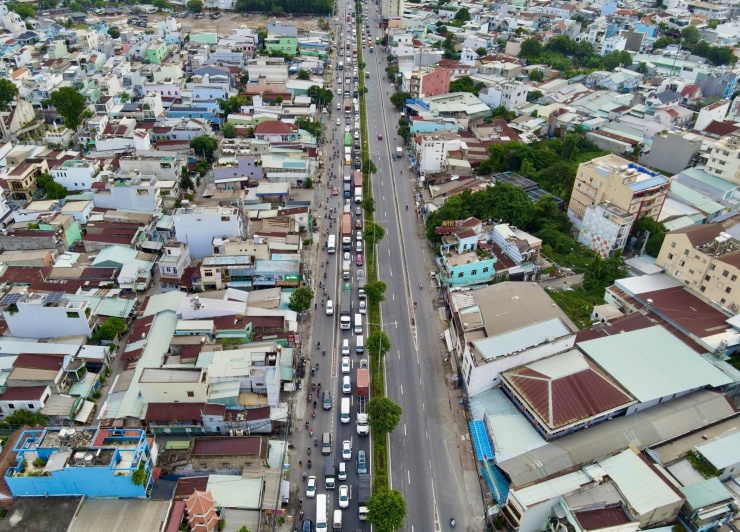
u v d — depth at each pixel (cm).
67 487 8919
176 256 14638
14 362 11506
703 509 8931
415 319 14150
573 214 17825
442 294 15012
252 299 13788
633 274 15262
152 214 17225
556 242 16562
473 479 10325
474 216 16938
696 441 10312
